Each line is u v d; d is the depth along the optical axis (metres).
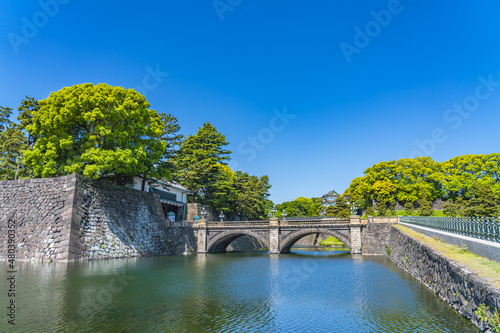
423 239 27.03
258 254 55.25
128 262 38.16
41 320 15.97
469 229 20.73
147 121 46.94
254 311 18.08
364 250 49.22
